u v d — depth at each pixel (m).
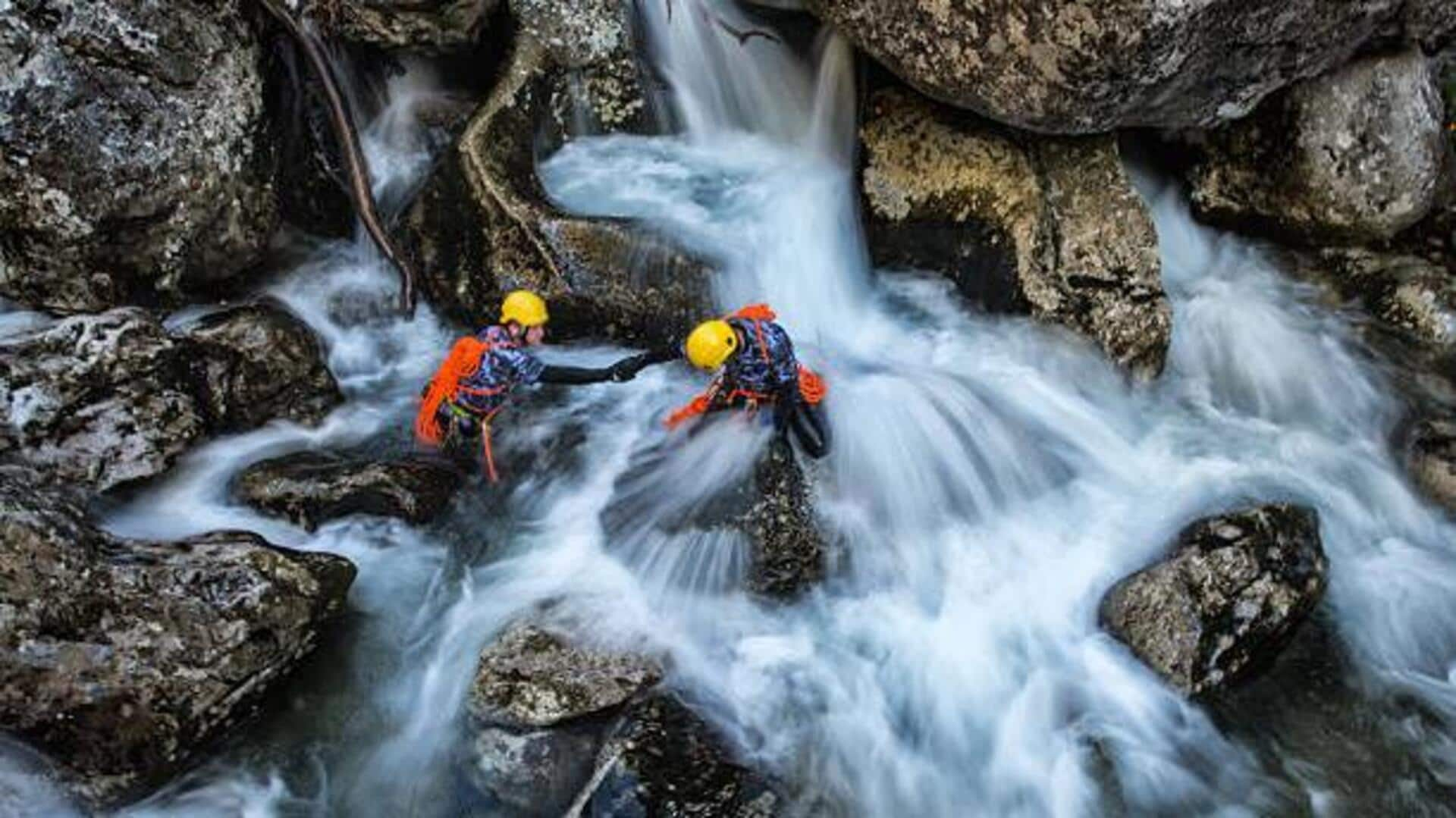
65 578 5.29
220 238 7.32
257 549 5.75
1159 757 5.79
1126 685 6.02
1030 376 7.66
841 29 7.65
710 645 6.03
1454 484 7.16
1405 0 7.52
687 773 5.27
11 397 6.05
